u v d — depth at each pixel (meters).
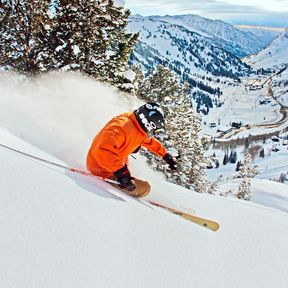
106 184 3.64
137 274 2.12
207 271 2.45
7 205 2.21
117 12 15.76
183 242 2.77
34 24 14.02
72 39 15.19
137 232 2.62
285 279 2.70
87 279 1.88
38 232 2.07
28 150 3.83
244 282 2.48
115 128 3.89
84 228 2.33
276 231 3.74
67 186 2.88
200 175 31.41
